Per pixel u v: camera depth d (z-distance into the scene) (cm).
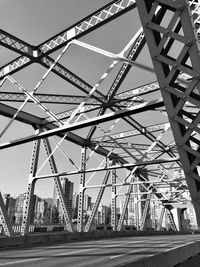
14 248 1828
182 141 563
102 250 1688
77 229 2934
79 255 1423
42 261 1193
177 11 550
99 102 2083
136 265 555
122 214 4225
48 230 2614
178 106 563
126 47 1068
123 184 3109
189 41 535
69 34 1267
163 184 5412
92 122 1237
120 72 1606
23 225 2264
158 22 619
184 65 596
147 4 595
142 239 2998
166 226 7456
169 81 568
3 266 1038
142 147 3278
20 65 1529
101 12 1148
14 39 1345
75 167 2469
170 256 882
